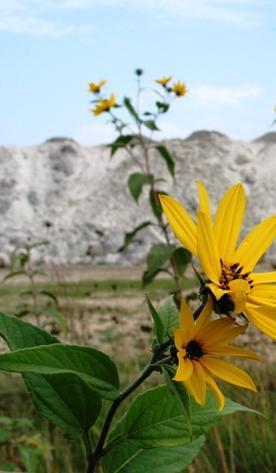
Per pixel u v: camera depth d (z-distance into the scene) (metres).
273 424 4.62
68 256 44.25
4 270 25.86
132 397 5.05
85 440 1.37
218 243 1.31
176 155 62.50
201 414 1.36
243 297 1.17
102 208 55.84
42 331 1.32
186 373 1.14
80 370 1.25
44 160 68.69
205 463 4.02
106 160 67.44
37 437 4.04
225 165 61.94
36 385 1.37
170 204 1.22
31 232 53.91
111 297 14.01
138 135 6.00
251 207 54.03
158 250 5.17
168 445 1.34
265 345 7.09
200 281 1.23
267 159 64.06
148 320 8.88
